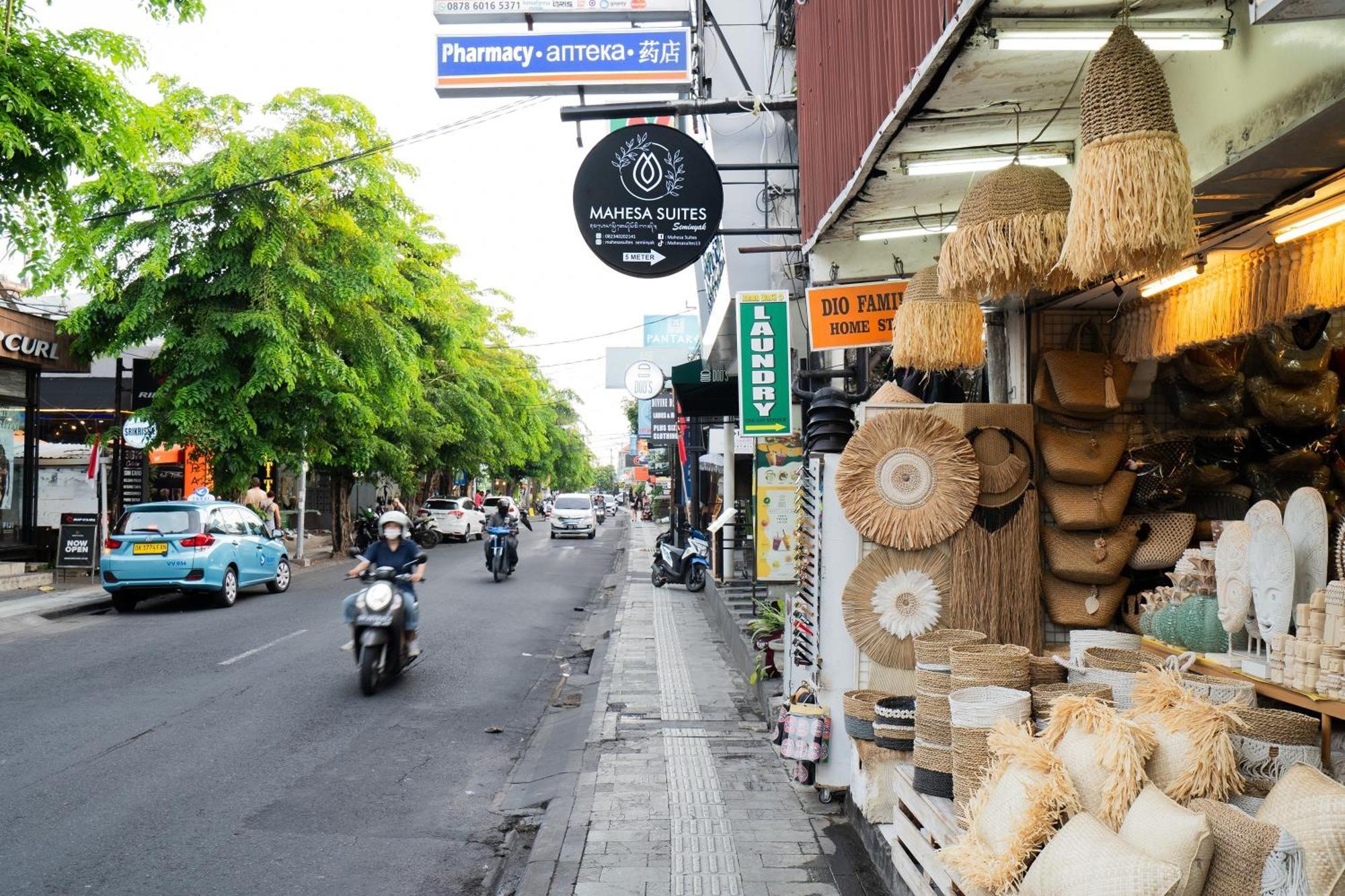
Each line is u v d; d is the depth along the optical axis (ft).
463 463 119.03
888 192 18.89
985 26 11.73
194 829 18.16
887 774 15.85
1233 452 18.53
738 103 27.02
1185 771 9.56
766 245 37.81
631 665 34.37
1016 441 18.62
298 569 73.82
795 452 38.96
